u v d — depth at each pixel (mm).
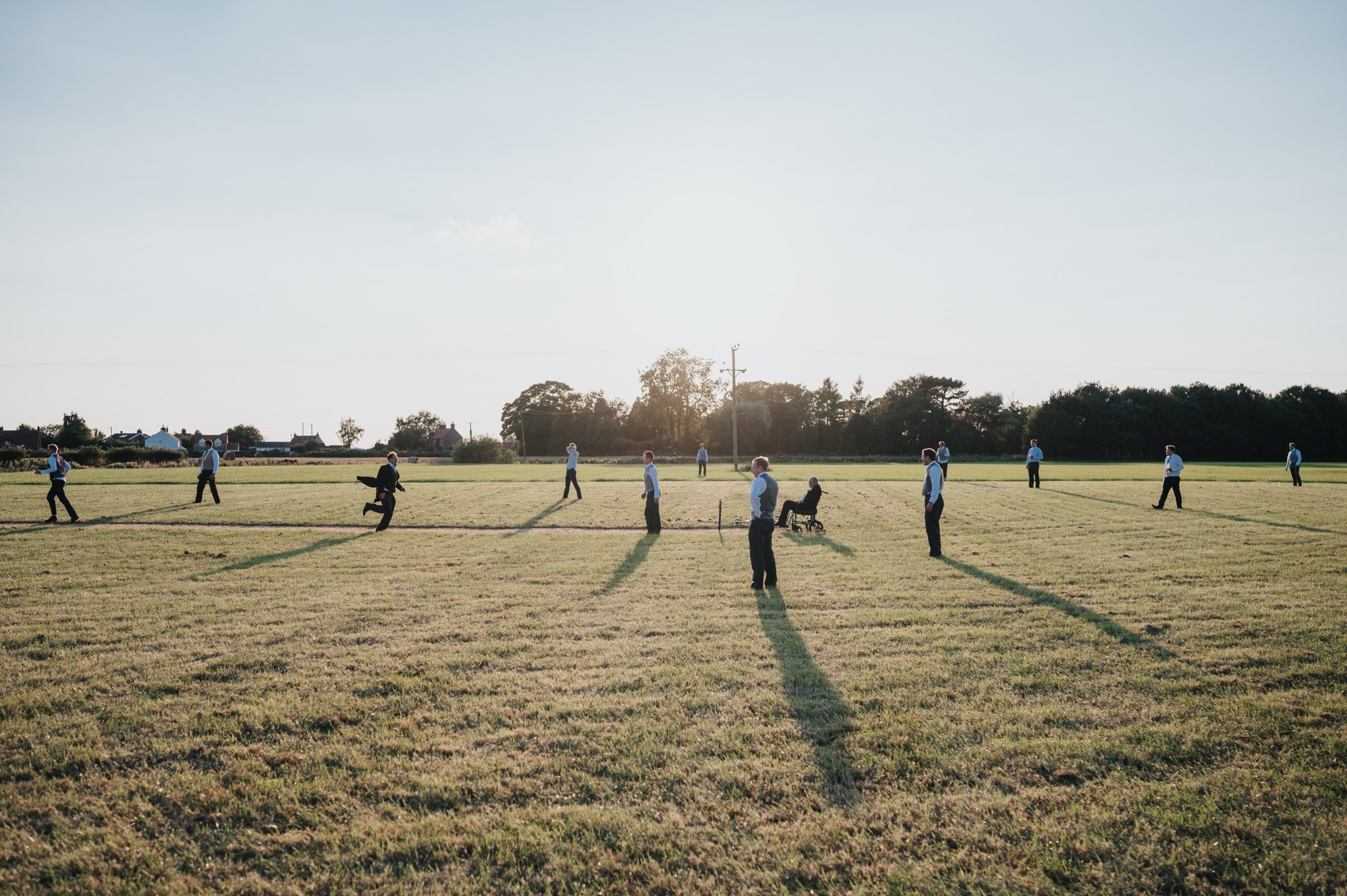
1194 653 6711
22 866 3566
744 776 4418
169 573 10992
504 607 8883
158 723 5223
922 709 5473
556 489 27172
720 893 3357
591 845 3742
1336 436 74375
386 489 16547
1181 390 80062
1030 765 4566
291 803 4156
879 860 3615
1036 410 76062
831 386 90812
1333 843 3678
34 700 5609
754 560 9914
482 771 4504
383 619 8203
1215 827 3848
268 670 6461
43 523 16750
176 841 3785
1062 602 8852
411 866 3584
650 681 6102
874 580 10445
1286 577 10102
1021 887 3381
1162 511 19031
